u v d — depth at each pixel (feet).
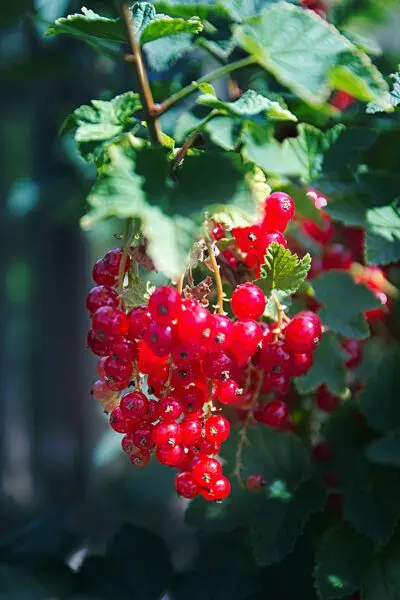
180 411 1.21
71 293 3.24
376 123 1.57
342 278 1.46
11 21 1.72
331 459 1.54
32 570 1.57
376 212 1.42
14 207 2.90
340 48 1.23
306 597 1.53
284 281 1.26
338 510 1.54
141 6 1.33
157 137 1.27
